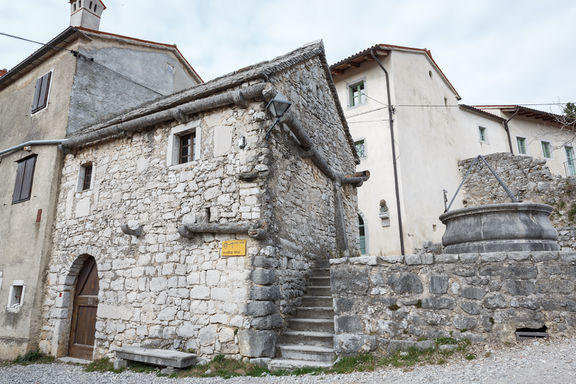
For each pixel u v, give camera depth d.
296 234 6.80
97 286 7.78
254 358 5.19
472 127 16.89
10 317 8.38
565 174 18.86
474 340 4.22
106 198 7.74
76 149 8.79
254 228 5.58
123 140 7.88
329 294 6.54
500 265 4.31
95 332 7.24
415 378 3.71
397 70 13.97
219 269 5.85
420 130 13.99
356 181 9.69
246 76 6.27
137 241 6.95
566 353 3.61
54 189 8.75
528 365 3.53
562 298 4.05
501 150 17.69
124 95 10.85
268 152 5.98
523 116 18.84
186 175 6.66
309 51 8.20
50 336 7.83
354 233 10.03
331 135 9.36
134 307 6.63
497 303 4.23
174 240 6.48
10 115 10.99
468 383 3.36
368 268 4.81
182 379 5.00
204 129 6.69
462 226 5.34
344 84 15.23
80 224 8.04
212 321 5.70
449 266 4.49
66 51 10.02
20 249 8.80
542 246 4.90
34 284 8.18
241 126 6.28
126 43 11.24
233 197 6.03
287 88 7.18
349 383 3.91
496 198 12.83
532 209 5.08
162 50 12.59
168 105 7.24
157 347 6.14
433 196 13.55
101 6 11.66
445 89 16.48
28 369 6.70
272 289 5.54
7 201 9.76
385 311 4.62
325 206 8.48
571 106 9.19
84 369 6.37
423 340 4.38
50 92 9.98
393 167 13.05
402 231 12.42
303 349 5.16
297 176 7.19
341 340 4.73
